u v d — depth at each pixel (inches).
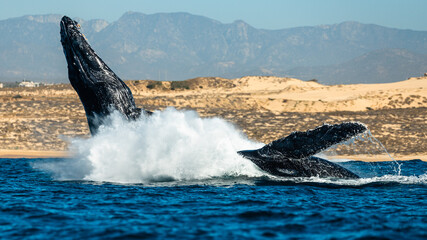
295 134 2901.1
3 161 5703.7
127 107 3440.0
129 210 2404.0
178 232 2017.7
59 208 2436.0
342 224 2169.0
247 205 2524.6
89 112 3508.9
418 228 2103.8
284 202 2600.9
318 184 3147.1
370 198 2743.6
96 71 3385.8
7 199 2655.0
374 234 2011.6
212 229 2073.1
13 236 1947.6
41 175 3801.7
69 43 3368.6
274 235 1995.6
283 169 3312.0
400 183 3235.7
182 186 3078.2
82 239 1915.6
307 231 2058.3
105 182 3257.9
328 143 2785.4
